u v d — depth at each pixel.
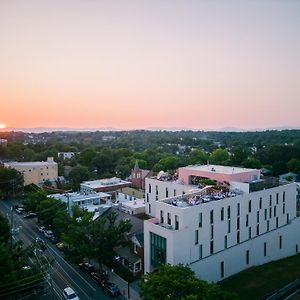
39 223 80.50
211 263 51.84
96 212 75.50
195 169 73.06
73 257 51.78
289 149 169.88
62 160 182.12
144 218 73.75
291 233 67.88
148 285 36.72
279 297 46.41
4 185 108.56
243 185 60.62
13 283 39.00
